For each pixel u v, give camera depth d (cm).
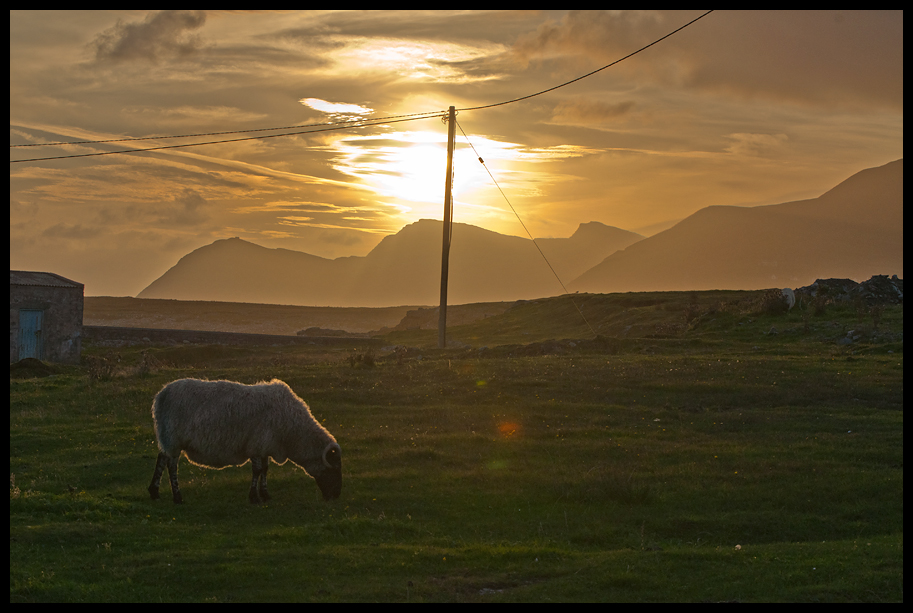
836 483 1339
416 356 3712
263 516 1166
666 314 5112
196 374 2816
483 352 3606
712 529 1129
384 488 1334
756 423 1878
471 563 929
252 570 876
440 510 1212
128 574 859
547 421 1936
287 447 1255
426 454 1576
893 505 1222
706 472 1432
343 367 3030
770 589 825
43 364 3397
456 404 2152
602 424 1900
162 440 1230
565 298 6794
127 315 12575
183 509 1197
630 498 1261
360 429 1842
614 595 811
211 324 12250
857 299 4091
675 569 906
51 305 4062
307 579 858
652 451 1609
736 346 3450
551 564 929
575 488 1313
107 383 2594
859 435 1722
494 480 1383
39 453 1598
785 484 1351
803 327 3669
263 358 4450
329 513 1181
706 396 2206
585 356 3195
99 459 1534
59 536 995
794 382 2319
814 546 1015
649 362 2836
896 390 2177
